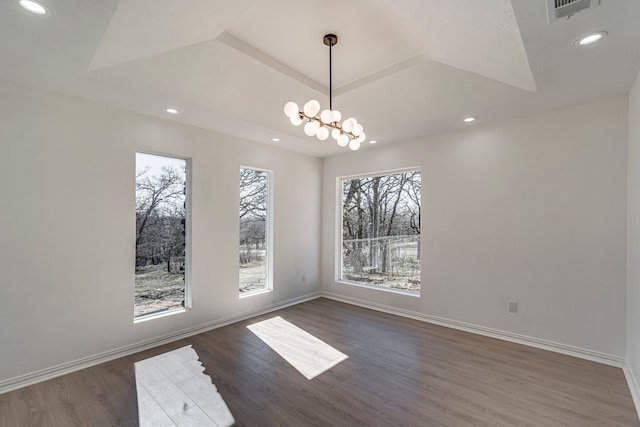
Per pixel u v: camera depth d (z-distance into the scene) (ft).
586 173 9.52
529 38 5.81
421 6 5.82
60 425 6.55
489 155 11.50
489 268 11.45
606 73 7.43
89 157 9.23
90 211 9.23
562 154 9.95
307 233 16.76
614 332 9.00
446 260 12.60
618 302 8.94
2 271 7.79
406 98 9.76
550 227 10.16
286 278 15.58
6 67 7.17
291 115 7.12
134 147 10.19
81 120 9.10
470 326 11.90
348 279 16.81
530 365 9.09
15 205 7.98
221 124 11.60
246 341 10.99
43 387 7.97
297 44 7.67
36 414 6.90
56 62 6.97
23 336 8.07
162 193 11.21
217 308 12.47
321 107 10.50
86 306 9.13
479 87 8.71
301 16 6.61
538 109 10.09
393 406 7.20
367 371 8.82
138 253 10.59
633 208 8.17
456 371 8.79
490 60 7.16
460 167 12.24
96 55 6.65
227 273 12.84
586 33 5.62
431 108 10.25
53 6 4.89
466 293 12.03
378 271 15.48
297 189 16.19
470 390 7.84
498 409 7.06
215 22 6.27
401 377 8.48
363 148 15.42
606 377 8.36
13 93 7.97
